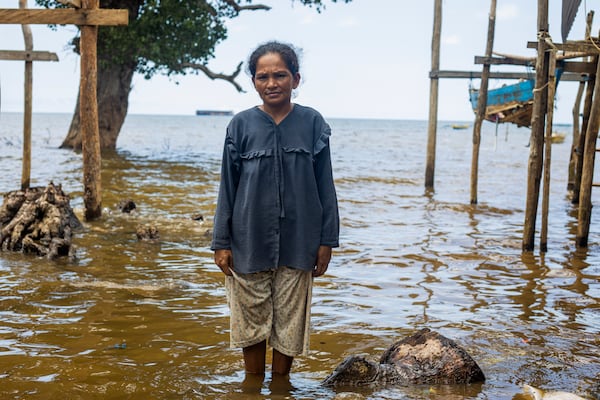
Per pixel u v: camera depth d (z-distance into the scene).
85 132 9.54
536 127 7.96
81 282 6.13
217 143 41.09
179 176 16.73
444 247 8.24
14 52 10.91
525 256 7.78
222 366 4.09
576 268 7.18
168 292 5.88
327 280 6.43
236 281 3.67
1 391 3.66
